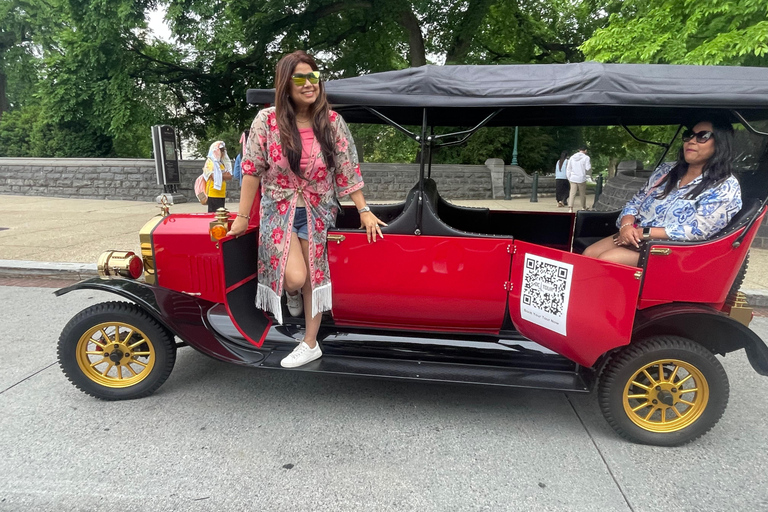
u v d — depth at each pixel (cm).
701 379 262
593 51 847
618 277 247
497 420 297
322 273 283
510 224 429
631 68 257
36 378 340
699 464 255
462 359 295
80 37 1311
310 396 322
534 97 259
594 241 388
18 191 1350
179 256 312
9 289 552
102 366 359
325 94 262
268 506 218
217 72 1578
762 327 446
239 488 229
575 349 271
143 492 226
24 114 1986
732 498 229
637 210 309
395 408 309
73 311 482
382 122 383
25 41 2212
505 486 235
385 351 302
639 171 1188
